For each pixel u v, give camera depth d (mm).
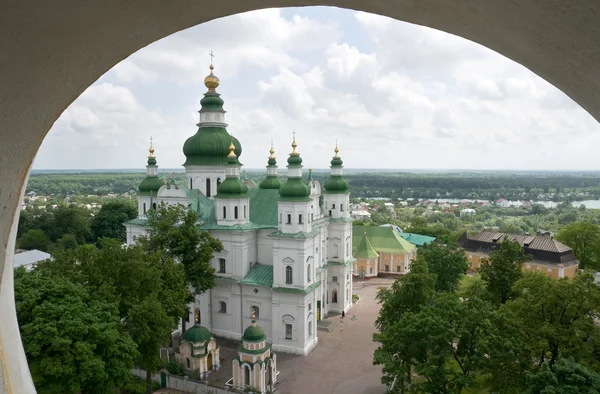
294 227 50531
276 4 6793
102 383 29172
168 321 37188
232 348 51906
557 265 76438
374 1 6531
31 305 28969
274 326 51938
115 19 6078
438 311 32938
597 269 81125
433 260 62250
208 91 64375
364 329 59625
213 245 50625
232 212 54344
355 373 46438
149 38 6977
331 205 66500
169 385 43250
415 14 6684
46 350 27047
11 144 6707
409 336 33000
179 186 57375
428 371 29984
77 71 6812
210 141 63125
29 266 77688
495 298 48562
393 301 44719
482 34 6559
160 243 48938
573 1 4691
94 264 36531
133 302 36250
